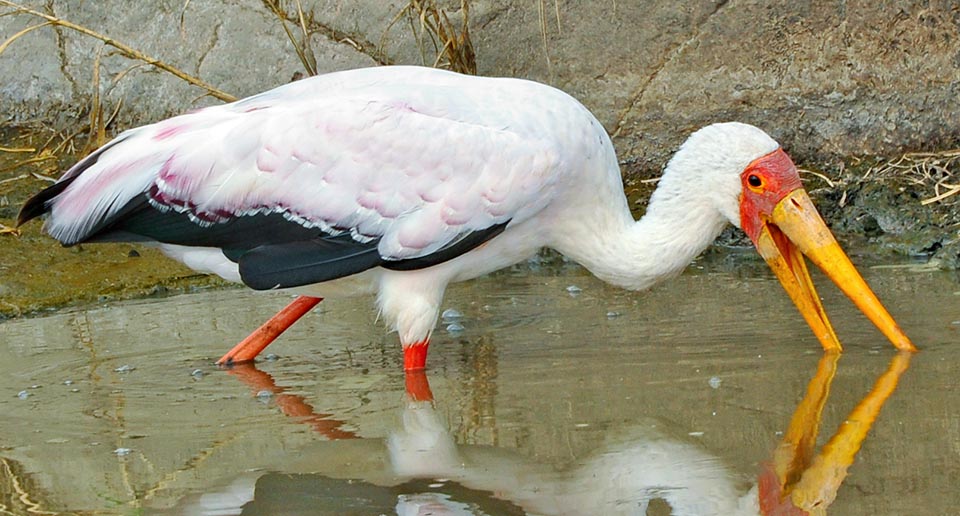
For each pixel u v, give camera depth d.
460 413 5.25
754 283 7.08
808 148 8.67
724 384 5.42
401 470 4.70
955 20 8.42
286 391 5.65
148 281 7.48
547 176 5.75
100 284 7.41
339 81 6.03
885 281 6.92
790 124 8.67
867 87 8.55
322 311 6.95
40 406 5.48
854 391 5.25
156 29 9.13
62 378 5.87
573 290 7.12
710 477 4.52
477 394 5.46
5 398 5.59
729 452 4.73
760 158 5.85
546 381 5.59
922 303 6.44
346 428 5.15
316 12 8.89
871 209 7.91
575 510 4.32
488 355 6.01
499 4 8.69
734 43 8.62
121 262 7.72
